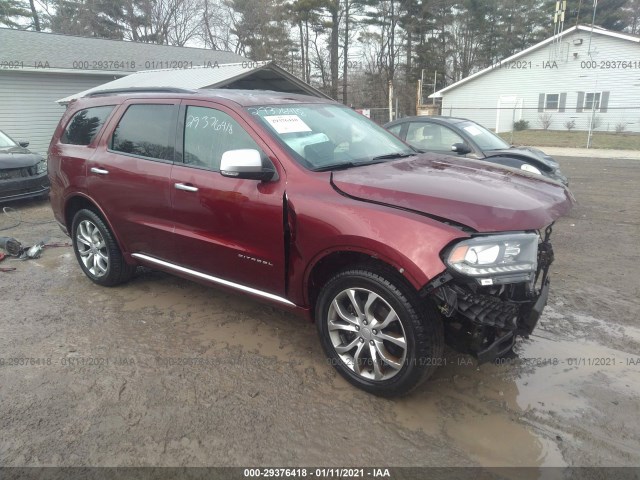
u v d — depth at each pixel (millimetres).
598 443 2684
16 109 15828
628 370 3371
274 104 3816
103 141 4488
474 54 45531
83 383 3273
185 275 4082
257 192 3330
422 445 2691
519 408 2984
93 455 2633
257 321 4156
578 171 13719
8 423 2877
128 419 2916
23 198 8875
